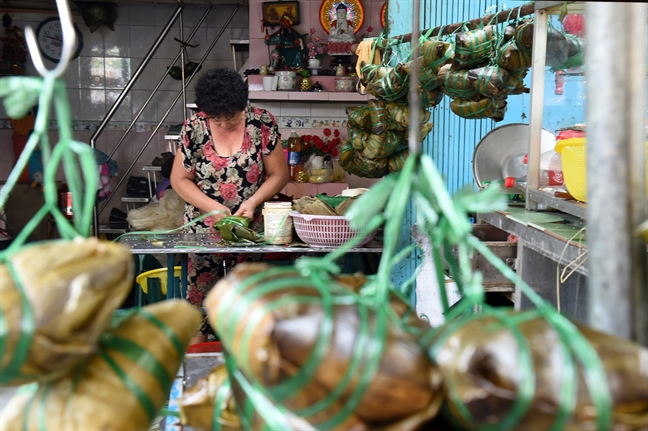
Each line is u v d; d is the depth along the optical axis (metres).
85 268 0.70
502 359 0.61
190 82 6.43
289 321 0.64
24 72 6.24
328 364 0.62
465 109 2.69
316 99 4.90
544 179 2.21
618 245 0.77
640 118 0.76
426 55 2.63
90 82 6.36
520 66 2.43
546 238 1.69
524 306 1.88
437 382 0.64
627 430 0.60
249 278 0.71
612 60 0.75
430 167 0.68
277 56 4.99
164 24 6.36
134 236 3.03
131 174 6.47
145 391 0.76
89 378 0.75
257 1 5.12
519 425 0.60
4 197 0.70
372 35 5.14
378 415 0.64
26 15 6.18
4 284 0.67
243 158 3.02
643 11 0.75
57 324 0.66
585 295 1.60
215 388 0.90
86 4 6.10
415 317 0.86
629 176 0.76
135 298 3.85
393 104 2.96
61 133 0.74
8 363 0.66
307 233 2.81
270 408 0.75
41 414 0.73
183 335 0.84
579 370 0.60
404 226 3.45
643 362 0.62
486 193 0.69
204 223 3.12
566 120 2.64
